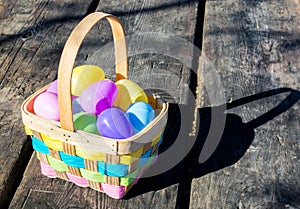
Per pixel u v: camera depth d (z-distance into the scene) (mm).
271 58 1899
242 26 2068
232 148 1493
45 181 1353
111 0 2197
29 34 1948
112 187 1263
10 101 1619
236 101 1672
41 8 2107
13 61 1798
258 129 1565
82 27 1108
